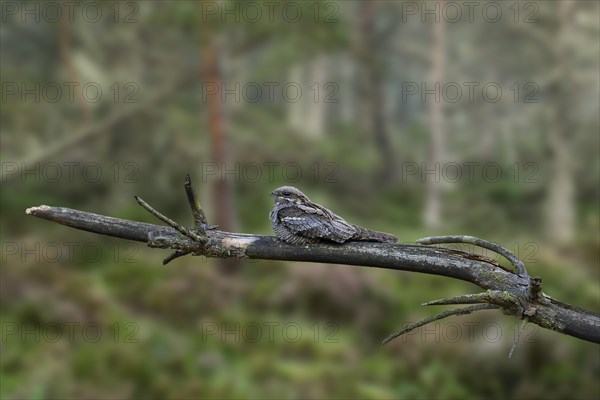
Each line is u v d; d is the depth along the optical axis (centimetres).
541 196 1270
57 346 670
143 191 1012
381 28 1420
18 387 620
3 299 718
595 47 1153
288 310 771
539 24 1205
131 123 1015
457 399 694
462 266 280
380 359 721
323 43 852
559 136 1206
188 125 1025
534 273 879
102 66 1007
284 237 312
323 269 798
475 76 1350
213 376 663
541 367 738
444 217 1215
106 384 636
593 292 843
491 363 735
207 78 852
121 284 789
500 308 272
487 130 1354
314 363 699
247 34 877
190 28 852
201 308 757
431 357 731
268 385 661
